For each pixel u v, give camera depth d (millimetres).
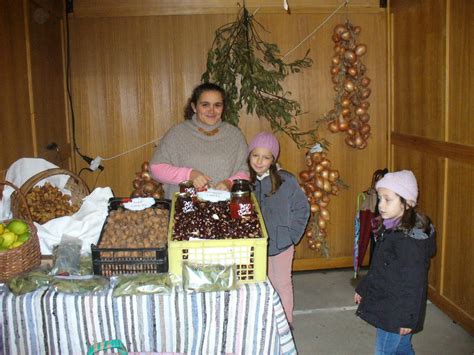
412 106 3082
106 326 1378
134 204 1781
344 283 3449
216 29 3342
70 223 1747
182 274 1414
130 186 3500
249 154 2301
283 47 3396
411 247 1731
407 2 3080
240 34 3248
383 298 1790
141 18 3312
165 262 1469
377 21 3426
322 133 3531
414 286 1719
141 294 1377
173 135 2332
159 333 1396
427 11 2820
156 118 3422
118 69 3352
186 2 3301
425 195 2951
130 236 1559
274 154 2254
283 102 3332
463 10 2443
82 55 3322
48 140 2873
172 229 1510
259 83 3211
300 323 2855
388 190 1794
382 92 3506
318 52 3428
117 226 1608
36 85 2662
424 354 2447
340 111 3428
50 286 1422
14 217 1854
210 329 1402
